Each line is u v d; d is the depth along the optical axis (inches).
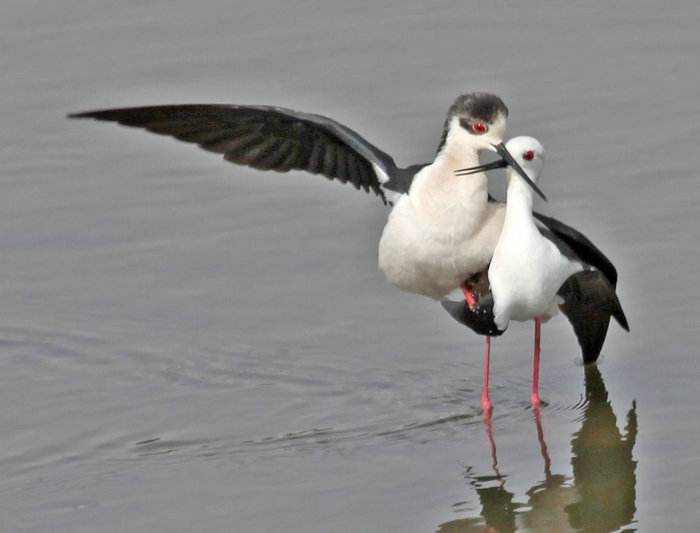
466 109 428.1
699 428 425.4
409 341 502.6
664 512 377.7
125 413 462.3
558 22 743.1
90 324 525.3
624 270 521.0
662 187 579.2
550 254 423.5
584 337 458.0
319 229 579.5
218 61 708.0
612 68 690.2
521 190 423.8
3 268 565.6
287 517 379.6
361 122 642.2
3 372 498.0
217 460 422.3
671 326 488.1
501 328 432.5
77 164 643.5
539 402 453.4
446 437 432.8
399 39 727.7
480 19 750.5
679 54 700.7
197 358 499.2
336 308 524.7
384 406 457.7
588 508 382.0
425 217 428.1
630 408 443.2
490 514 380.2
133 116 425.4
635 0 766.5
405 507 384.5
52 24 759.1
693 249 532.1
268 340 507.2
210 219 592.7
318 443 431.5
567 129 632.4
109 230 587.8
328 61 704.4
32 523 384.2
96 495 400.8
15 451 435.5
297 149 452.4
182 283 548.1
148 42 732.7
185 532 373.1
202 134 439.2
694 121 633.6
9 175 635.5
